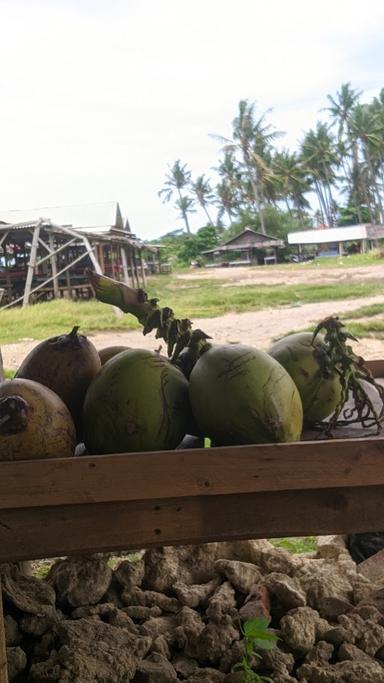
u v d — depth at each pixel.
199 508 1.62
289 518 1.63
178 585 2.33
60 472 1.59
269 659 1.99
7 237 21.64
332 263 27.86
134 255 25.94
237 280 23.89
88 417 1.83
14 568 2.27
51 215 26.12
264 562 2.47
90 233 21.42
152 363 1.84
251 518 1.62
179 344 1.94
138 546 1.62
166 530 1.62
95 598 2.25
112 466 1.59
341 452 1.59
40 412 1.69
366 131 57.44
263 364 1.77
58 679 1.88
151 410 1.78
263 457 1.60
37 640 2.11
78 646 1.98
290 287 18.94
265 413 1.72
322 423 1.99
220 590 2.26
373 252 31.45
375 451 1.59
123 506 1.62
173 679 1.94
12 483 1.59
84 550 1.62
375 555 2.64
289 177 59.69
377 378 2.60
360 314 12.49
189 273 30.16
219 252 46.97
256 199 58.09
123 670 1.91
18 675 1.99
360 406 1.91
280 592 2.22
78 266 23.14
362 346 9.75
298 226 59.00
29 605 2.11
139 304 1.93
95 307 16.02
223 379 1.74
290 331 11.66
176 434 1.82
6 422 1.66
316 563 2.54
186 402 1.84
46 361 1.96
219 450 1.60
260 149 59.62
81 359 1.98
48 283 22.17
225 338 11.50
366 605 2.23
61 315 14.70
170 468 1.59
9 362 10.17
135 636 2.06
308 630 2.08
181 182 73.19
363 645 2.09
